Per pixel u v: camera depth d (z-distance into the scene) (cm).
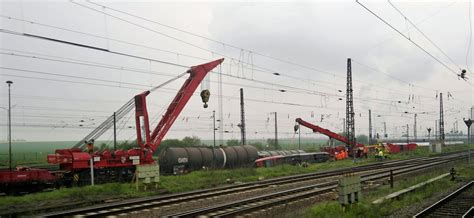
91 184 2753
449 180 2858
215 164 4172
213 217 1544
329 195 2212
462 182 2766
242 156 4525
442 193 2225
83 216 1611
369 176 3328
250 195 2308
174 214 1588
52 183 2725
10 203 1978
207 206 1912
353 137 5359
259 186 2673
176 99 3406
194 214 1580
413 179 2833
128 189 2536
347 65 5331
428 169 3859
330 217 1468
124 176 3164
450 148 9262
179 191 2589
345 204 1575
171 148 3878
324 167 4731
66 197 2203
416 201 1939
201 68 3447
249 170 3716
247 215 1628
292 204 1902
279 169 4178
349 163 5328
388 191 2270
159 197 2136
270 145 10700
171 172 3794
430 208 1662
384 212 1602
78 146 3188
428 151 8394
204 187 2781
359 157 6400
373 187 2572
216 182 3039
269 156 5450
